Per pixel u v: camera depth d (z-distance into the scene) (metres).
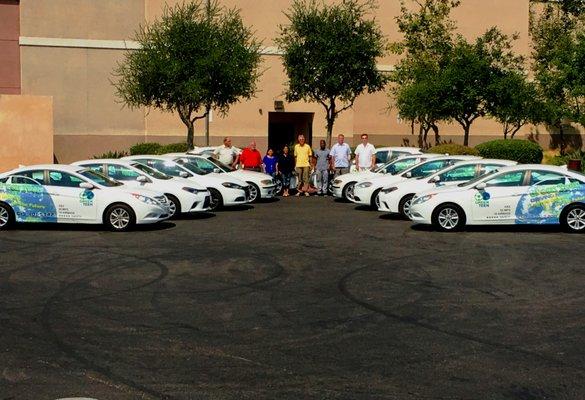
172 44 27.88
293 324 8.49
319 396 6.15
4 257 12.97
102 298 9.81
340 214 19.67
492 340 7.84
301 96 30.22
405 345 7.65
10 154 30.94
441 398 6.11
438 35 34.84
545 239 14.95
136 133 34.84
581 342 7.76
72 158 34.22
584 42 31.03
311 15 29.86
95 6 34.28
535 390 6.30
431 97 30.61
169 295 9.99
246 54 28.78
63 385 6.41
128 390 6.29
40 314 8.95
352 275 11.36
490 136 39.72
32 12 33.72
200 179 20.56
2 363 7.03
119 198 16.28
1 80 34.62
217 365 6.98
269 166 25.36
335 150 25.14
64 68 34.09
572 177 15.85
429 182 18.23
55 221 16.41
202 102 28.62
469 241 14.73
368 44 29.70
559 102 33.44
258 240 14.93
